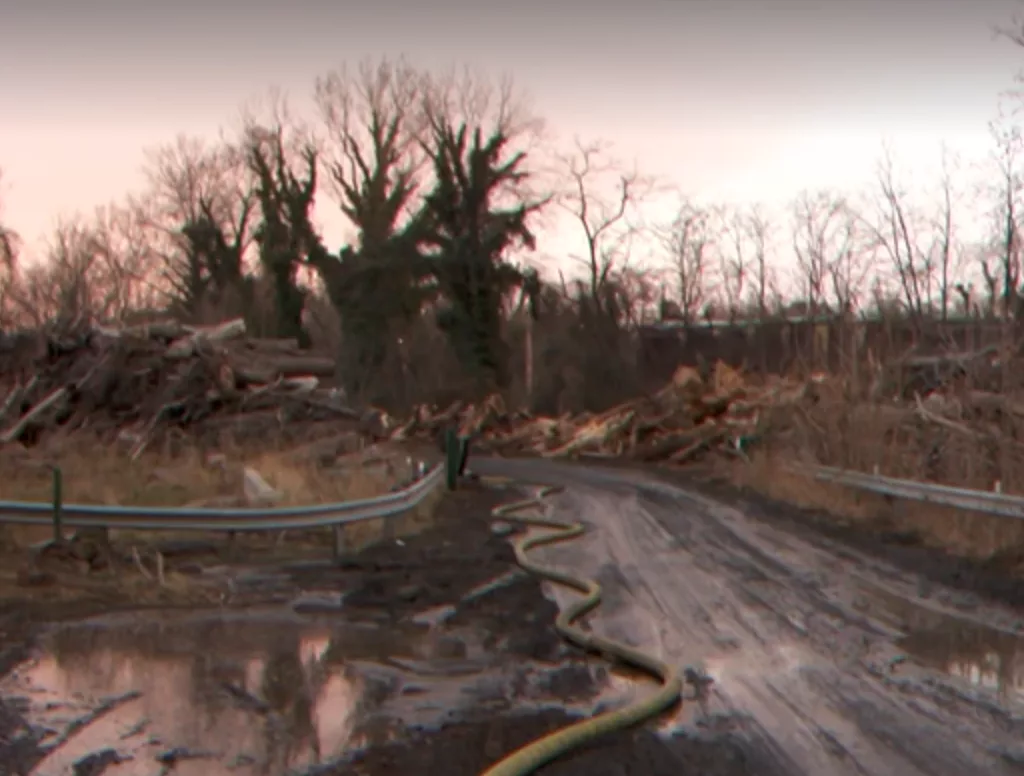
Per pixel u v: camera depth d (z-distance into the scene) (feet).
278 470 77.05
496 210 236.02
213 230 241.55
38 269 212.64
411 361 237.45
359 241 234.99
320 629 41.60
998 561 57.62
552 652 38.04
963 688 32.30
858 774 24.18
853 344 100.27
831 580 53.83
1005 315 78.79
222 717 28.68
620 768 24.82
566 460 172.96
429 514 84.02
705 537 72.18
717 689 32.35
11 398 90.89
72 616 42.01
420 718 29.07
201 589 48.42
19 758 24.76
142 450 86.38
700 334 265.75
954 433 78.48
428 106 231.30
